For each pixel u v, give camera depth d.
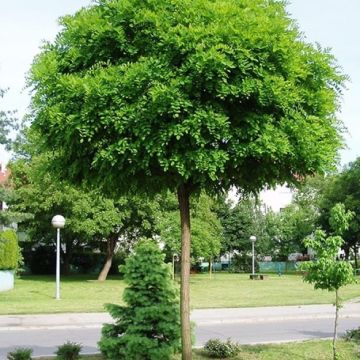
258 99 6.43
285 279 44.97
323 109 7.29
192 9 6.57
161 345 8.66
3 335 14.31
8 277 30.11
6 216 24.45
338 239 8.25
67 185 8.12
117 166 6.71
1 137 23.55
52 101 6.89
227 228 60.06
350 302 23.92
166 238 35.16
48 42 7.54
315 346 10.91
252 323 17.44
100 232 35.06
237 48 6.32
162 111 6.16
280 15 7.25
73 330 15.40
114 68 6.60
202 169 6.35
